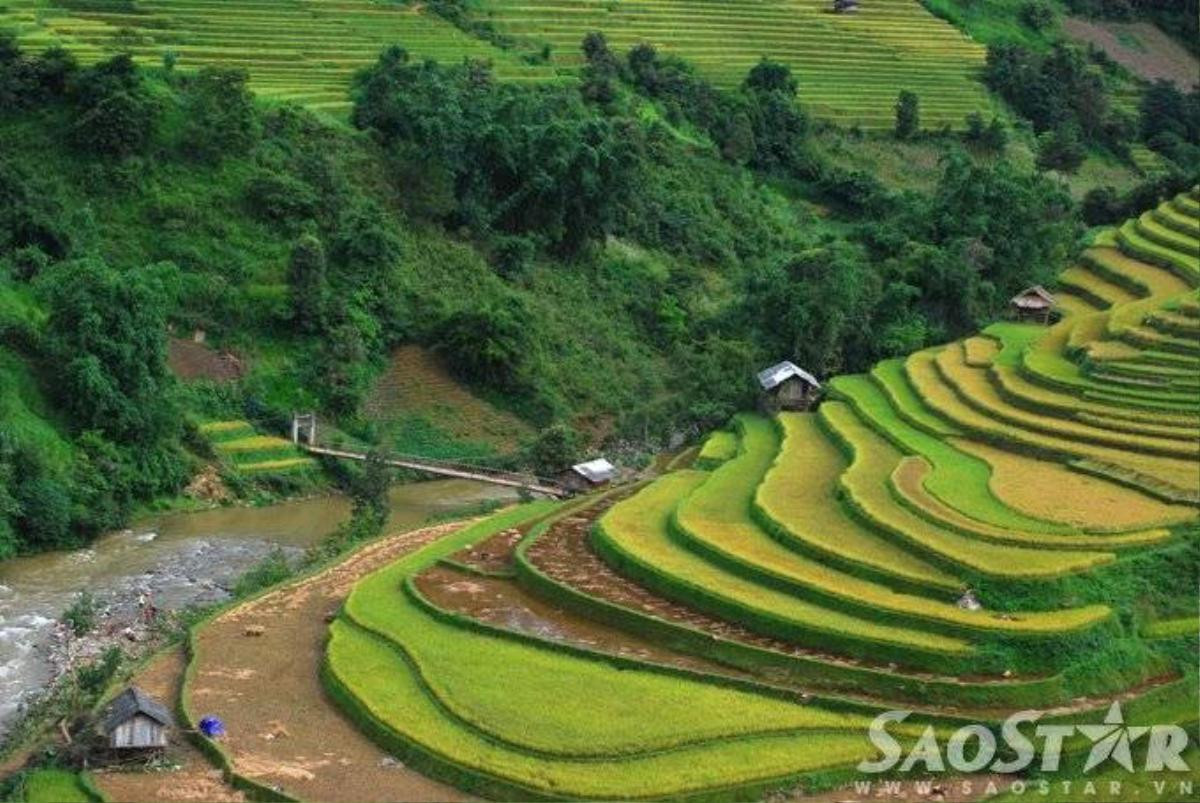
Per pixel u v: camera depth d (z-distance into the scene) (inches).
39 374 3186.5
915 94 6186.0
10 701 2170.3
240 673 2199.8
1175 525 2512.3
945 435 3161.9
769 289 4281.5
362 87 4571.9
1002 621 2178.9
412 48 5172.2
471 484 3703.3
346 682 2110.0
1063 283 4532.5
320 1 5383.9
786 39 6466.5
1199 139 6638.8
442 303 4087.1
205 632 2378.2
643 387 4276.6
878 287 4343.0
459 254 4284.0
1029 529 2495.1
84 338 3191.4
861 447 3142.2
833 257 4239.7
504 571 2610.7
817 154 5753.0
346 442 3668.8
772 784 1836.9
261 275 3882.9
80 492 3031.5
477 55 5295.3
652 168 5108.3
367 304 3969.0
